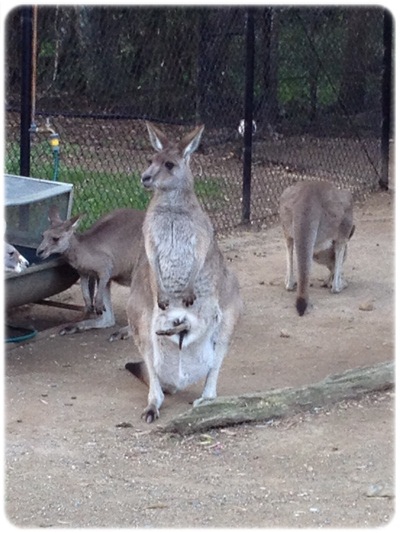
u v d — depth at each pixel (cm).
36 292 733
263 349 723
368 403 639
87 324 752
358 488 571
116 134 1062
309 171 1092
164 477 584
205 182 1006
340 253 814
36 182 766
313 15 1126
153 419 638
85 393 668
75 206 923
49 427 628
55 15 1049
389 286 831
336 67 1136
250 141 941
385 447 600
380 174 1114
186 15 1074
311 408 634
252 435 616
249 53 926
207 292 650
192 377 658
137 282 662
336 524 545
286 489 572
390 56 1089
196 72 1078
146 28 1085
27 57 811
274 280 838
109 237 756
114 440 617
